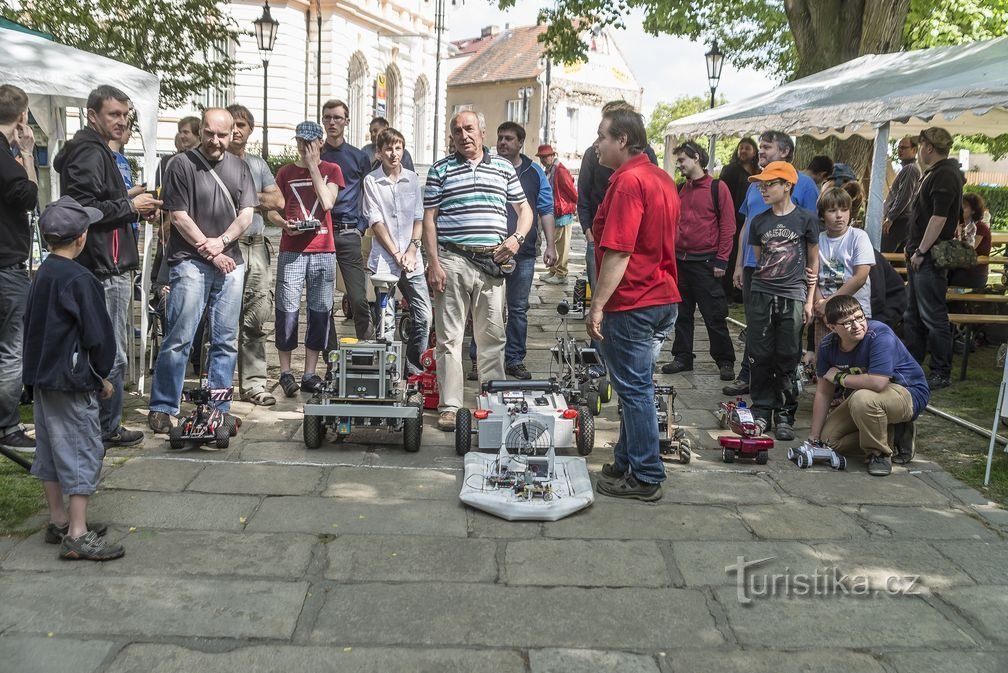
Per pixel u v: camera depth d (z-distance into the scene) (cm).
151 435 569
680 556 419
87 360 389
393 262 676
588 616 363
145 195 556
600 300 464
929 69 826
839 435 563
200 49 1580
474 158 589
